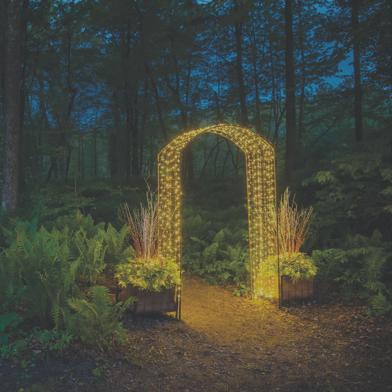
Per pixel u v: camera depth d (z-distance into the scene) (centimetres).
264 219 727
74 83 2425
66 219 895
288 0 1467
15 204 1098
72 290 517
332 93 2025
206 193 1814
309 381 414
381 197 834
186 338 515
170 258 633
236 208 1270
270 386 405
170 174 648
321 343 510
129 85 2178
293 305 657
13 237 711
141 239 655
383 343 495
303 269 666
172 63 2256
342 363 452
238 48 1914
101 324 443
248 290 727
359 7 1434
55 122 2148
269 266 689
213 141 3241
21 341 420
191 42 2133
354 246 768
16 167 1105
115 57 2270
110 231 746
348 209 873
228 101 2512
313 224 865
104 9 1845
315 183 1058
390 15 1088
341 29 1466
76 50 2248
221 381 413
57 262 533
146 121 2598
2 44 1273
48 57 1933
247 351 490
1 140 1209
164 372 420
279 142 2794
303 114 2319
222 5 1723
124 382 390
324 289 706
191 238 928
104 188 1259
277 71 2369
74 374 388
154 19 1981
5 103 1116
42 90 2016
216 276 820
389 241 827
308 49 2175
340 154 1044
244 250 879
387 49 1153
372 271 656
